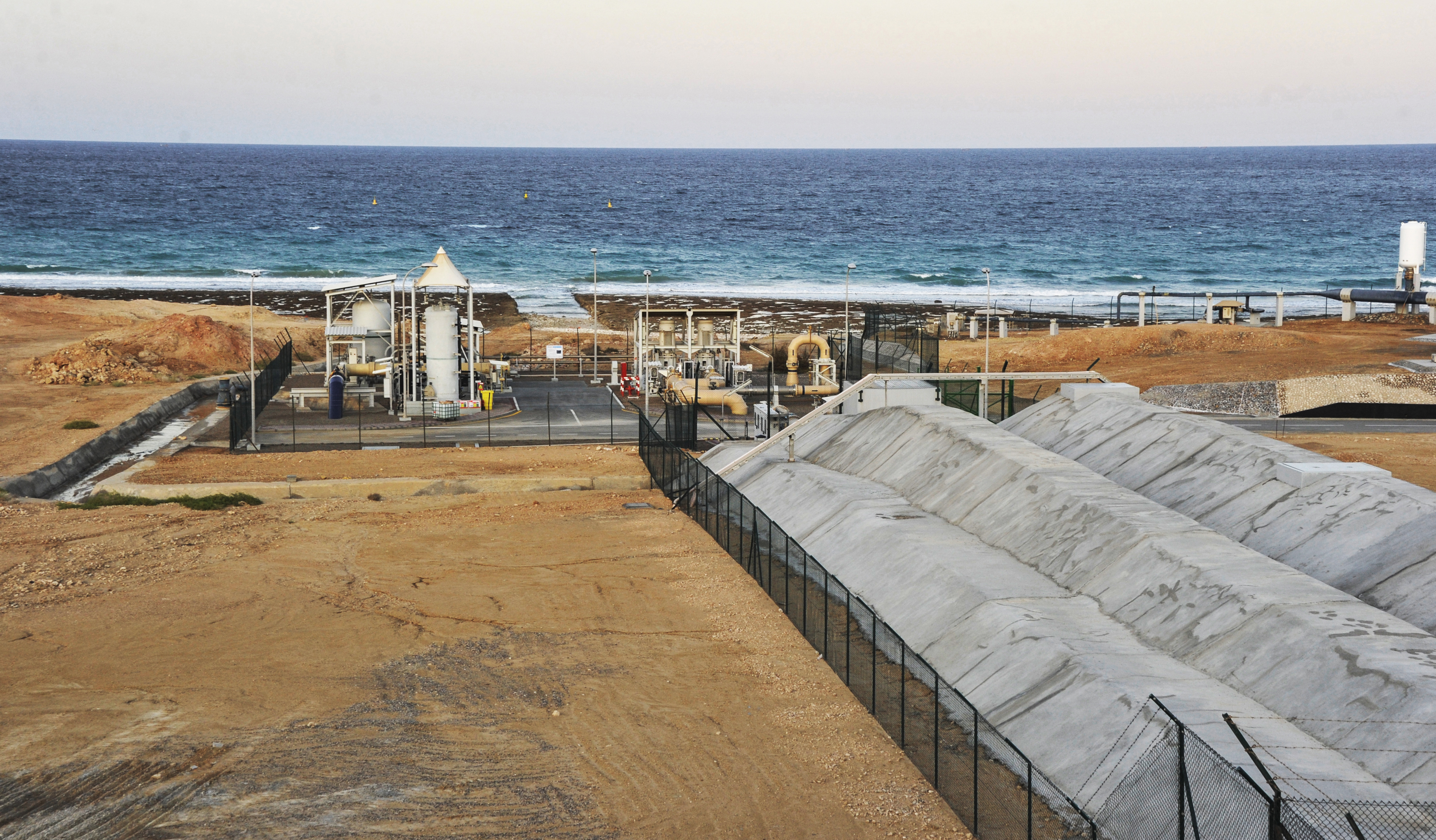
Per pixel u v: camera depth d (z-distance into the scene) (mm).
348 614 26891
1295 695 18688
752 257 153125
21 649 24359
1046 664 20609
